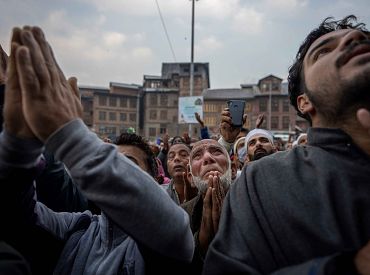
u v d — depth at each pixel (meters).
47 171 1.78
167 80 66.69
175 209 1.18
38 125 0.96
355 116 1.13
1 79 1.29
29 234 1.38
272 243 1.07
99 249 1.65
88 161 0.99
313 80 1.20
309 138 1.25
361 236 1.00
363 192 1.05
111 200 1.02
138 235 1.07
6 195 1.11
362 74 1.06
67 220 1.75
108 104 64.06
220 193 1.76
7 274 0.94
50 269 1.58
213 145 2.45
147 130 64.38
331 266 0.86
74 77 1.12
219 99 63.19
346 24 1.52
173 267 1.24
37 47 0.95
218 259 1.08
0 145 1.03
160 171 4.28
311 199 1.06
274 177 1.17
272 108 60.72
